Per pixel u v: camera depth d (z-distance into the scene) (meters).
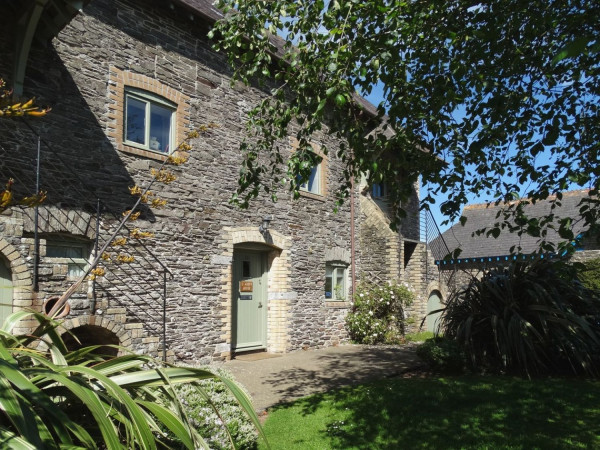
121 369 2.52
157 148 7.73
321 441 4.54
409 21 4.43
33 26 5.78
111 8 7.17
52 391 2.31
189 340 7.81
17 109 1.96
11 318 2.58
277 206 9.91
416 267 14.52
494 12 4.42
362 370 7.96
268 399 6.09
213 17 8.35
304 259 10.62
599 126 4.47
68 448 1.86
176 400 2.31
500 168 5.01
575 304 7.82
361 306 12.10
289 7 4.54
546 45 4.61
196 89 8.32
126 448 2.00
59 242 6.45
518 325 7.22
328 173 11.62
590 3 4.07
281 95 4.79
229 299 8.59
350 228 12.45
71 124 6.54
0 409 1.92
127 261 4.37
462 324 7.95
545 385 6.45
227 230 8.68
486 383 6.62
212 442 3.24
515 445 4.38
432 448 4.34
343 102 3.95
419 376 7.54
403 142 4.50
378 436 4.66
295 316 10.23
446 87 4.34
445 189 4.65
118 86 7.14
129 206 7.12
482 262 18.02
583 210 3.92
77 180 6.53
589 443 4.39
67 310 3.33
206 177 8.34
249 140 9.14
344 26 4.15
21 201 1.96
